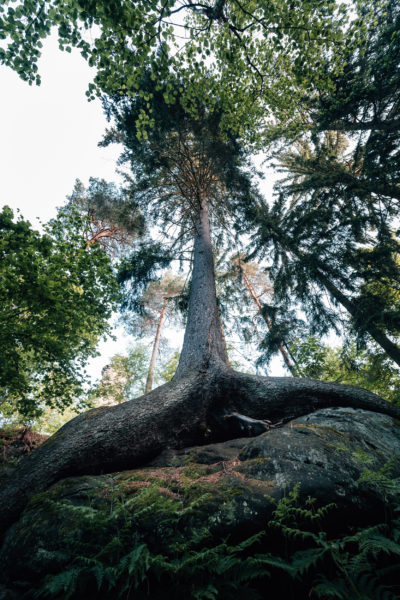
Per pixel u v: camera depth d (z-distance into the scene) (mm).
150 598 2082
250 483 2916
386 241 7273
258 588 2281
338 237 7621
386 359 8570
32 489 3531
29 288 5414
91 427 4367
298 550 2359
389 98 7445
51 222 6613
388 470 3139
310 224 8328
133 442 4402
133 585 2180
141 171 10453
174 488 3094
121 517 2635
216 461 4020
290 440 3520
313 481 2811
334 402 5414
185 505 2746
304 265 8023
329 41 5707
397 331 6363
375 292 7488
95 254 6582
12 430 7859
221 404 5465
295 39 5684
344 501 2652
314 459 3133
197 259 9023
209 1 5605
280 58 6949
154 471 3705
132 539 2459
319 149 9906
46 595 2166
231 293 13578
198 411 5195
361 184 7859
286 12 5254
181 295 10805
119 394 17734
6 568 2564
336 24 5520
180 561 2160
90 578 2262
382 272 6625
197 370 5773
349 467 3020
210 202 11750
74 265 6082
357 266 6941
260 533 2242
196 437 5031
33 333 6383
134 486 3178
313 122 10938
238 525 2488
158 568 2104
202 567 2035
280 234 9336
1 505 3350
